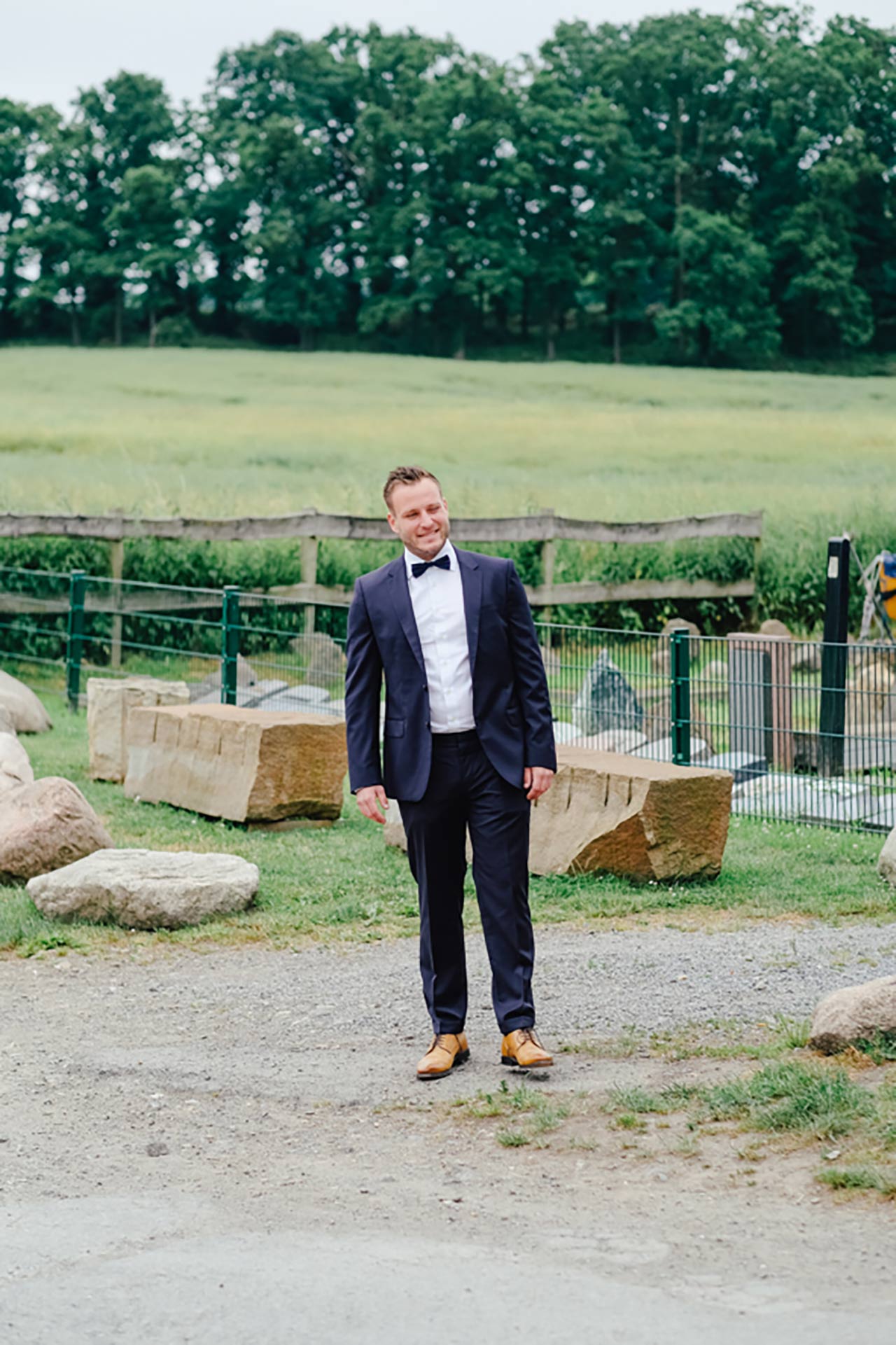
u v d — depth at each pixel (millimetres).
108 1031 5676
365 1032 5551
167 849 8805
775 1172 3979
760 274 79125
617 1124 4406
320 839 9141
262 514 21094
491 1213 3812
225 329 94688
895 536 19906
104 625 16578
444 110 86812
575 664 12336
